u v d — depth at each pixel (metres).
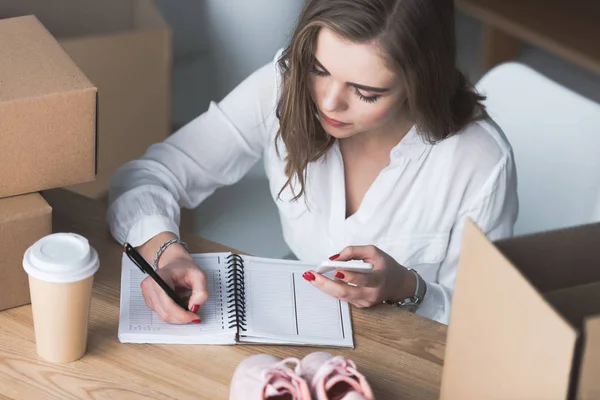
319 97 1.54
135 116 2.67
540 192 1.92
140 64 2.59
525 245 1.11
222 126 1.86
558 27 3.15
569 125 1.86
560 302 1.10
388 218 1.80
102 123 2.62
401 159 1.73
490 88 1.95
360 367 1.40
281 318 1.47
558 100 1.87
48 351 1.35
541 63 3.65
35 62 1.42
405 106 1.67
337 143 1.76
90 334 1.41
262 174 2.60
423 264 1.84
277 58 1.83
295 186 1.83
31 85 1.36
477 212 1.78
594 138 1.83
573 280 1.16
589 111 1.83
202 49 3.19
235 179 1.93
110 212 1.65
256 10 2.91
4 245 1.38
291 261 1.60
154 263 1.55
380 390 1.36
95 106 1.39
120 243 1.61
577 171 1.86
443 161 1.74
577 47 3.04
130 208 1.65
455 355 1.18
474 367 1.14
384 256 1.55
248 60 3.01
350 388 1.25
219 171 1.89
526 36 3.15
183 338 1.41
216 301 1.48
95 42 2.48
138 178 1.76
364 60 1.42
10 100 1.32
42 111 1.35
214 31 3.02
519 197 1.95
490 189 1.76
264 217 2.43
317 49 1.46
